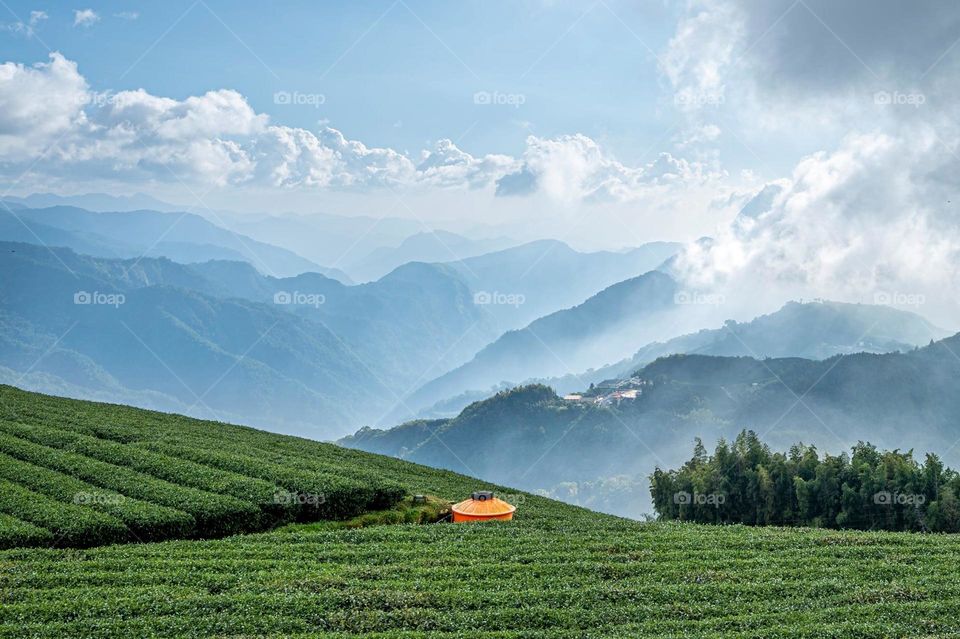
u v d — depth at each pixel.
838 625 20.05
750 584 23.61
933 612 21.12
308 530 31.67
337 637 18.70
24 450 35.75
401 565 24.70
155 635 18.47
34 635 18.00
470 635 19.27
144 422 46.41
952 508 46.47
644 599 22.25
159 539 27.81
